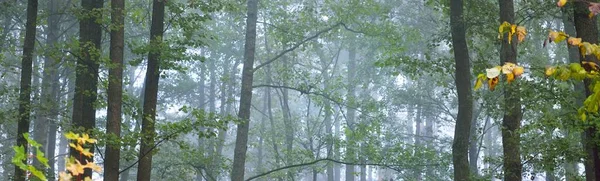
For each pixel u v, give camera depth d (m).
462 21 19.44
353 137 29.36
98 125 32.97
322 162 33.50
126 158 15.83
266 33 36.56
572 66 5.48
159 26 17.59
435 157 27.69
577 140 18.45
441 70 20.36
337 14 27.20
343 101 30.34
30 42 17.31
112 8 16.41
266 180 37.94
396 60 21.03
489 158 18.55
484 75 5.16
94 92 16.69
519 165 16.33
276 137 36.56
